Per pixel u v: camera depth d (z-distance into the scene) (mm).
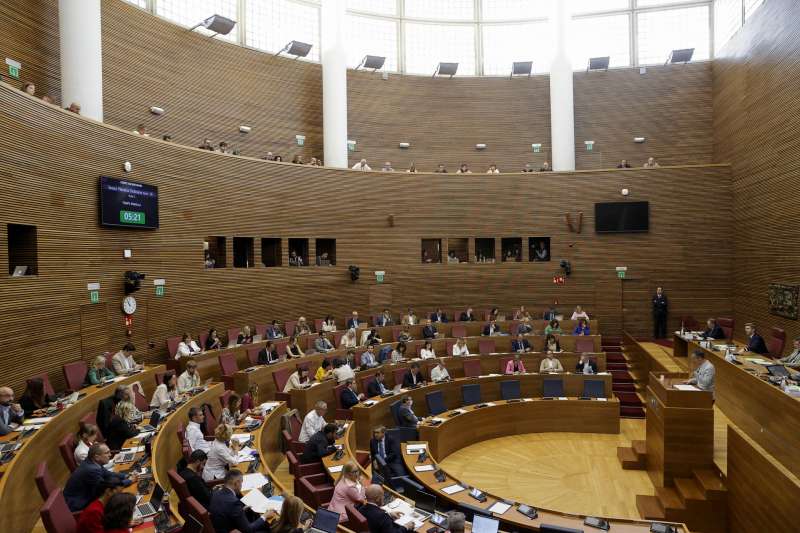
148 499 6121
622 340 19219
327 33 20094
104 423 8812
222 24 16750
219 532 5594
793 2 14305
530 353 15695
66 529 5070
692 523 9070
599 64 21609
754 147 17047
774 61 15547
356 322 17922
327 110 20141
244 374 12500
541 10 22625
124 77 15414
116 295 12211
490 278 20094
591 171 19797
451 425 12312
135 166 12812
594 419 13719
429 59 22672
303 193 18078
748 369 10945
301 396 11914
